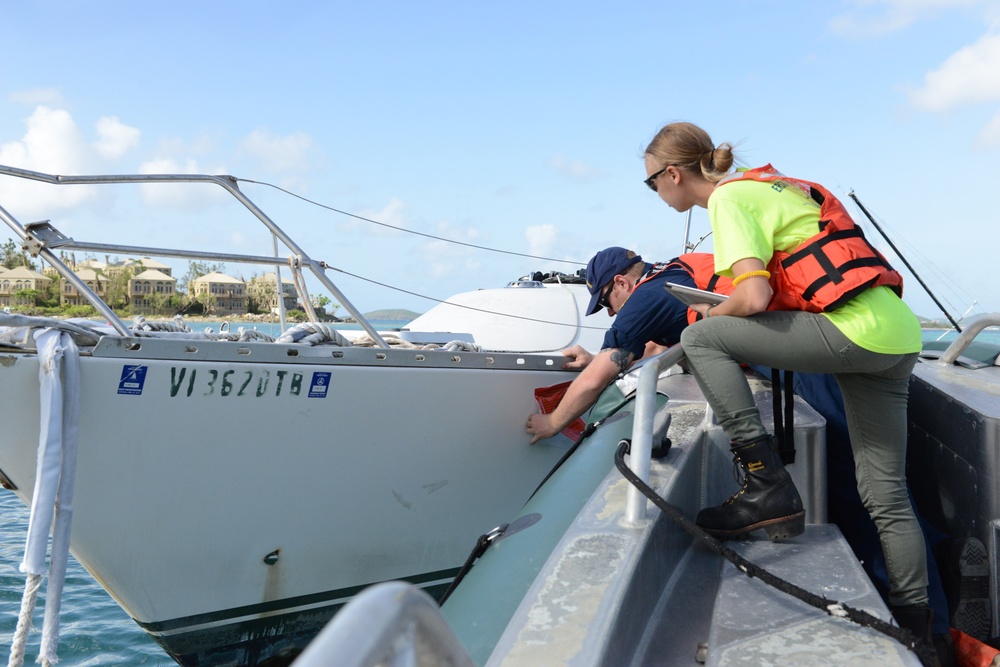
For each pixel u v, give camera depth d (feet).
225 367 10.92
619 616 5.53
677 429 9.68
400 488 12.38
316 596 12.06
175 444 10.77
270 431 11.35
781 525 7.41
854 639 5.78
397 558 12.49
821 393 10.78
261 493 11.43
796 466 8.71
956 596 9.45
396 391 12.19
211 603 11.38
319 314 18.19
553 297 25.90
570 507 8.25
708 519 7.77
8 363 9.84
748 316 7.55
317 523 11.86
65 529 9.74
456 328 25.23
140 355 10.43
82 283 10.94
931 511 10.91
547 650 5.05
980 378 11.28
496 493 13.07
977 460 9.73
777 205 7.48
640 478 6.97
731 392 7.48
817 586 6.63
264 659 12.09
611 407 12.67
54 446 9.56
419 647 2.33
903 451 7.95
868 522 10.04
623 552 6.30
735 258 7.27
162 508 10.83
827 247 7.32
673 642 6.27
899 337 7.30
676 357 7.86
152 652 17.42
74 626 18.72
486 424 12.91
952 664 8.14
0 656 17.06
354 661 1.92
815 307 7.32
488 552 8.06
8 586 21.20
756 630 5.94
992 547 9.30
